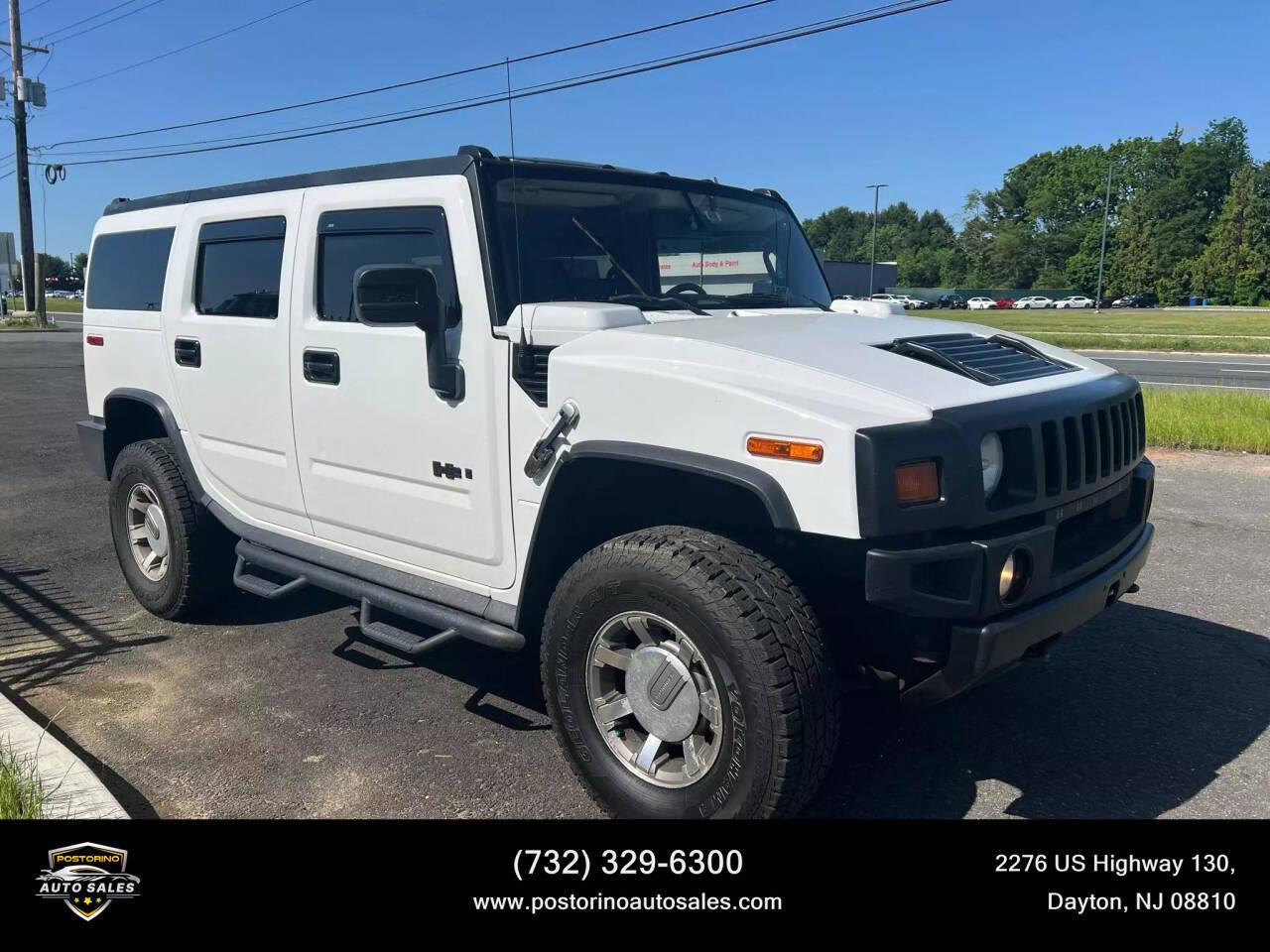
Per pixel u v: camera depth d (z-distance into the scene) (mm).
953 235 132375
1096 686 4172
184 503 4746
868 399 2691
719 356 2898
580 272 3576
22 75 33875
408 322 3240
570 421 3037
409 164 3576
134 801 3309
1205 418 10344
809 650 2652
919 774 3453
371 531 3859
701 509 3121
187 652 4672
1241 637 4719
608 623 2982
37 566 6051
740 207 4273
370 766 3545
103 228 5320
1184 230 93750
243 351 4250
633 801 2951
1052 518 2945
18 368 19469
